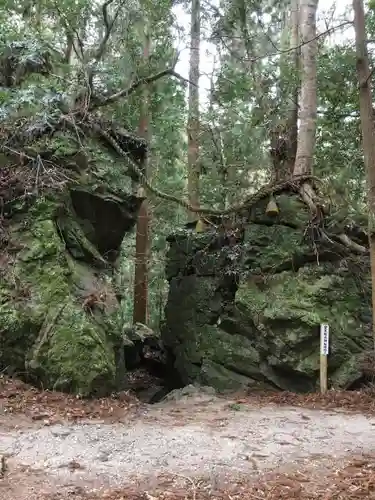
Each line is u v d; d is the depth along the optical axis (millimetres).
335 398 8648
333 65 11930
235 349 10523
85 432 5863
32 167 8641
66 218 9055
